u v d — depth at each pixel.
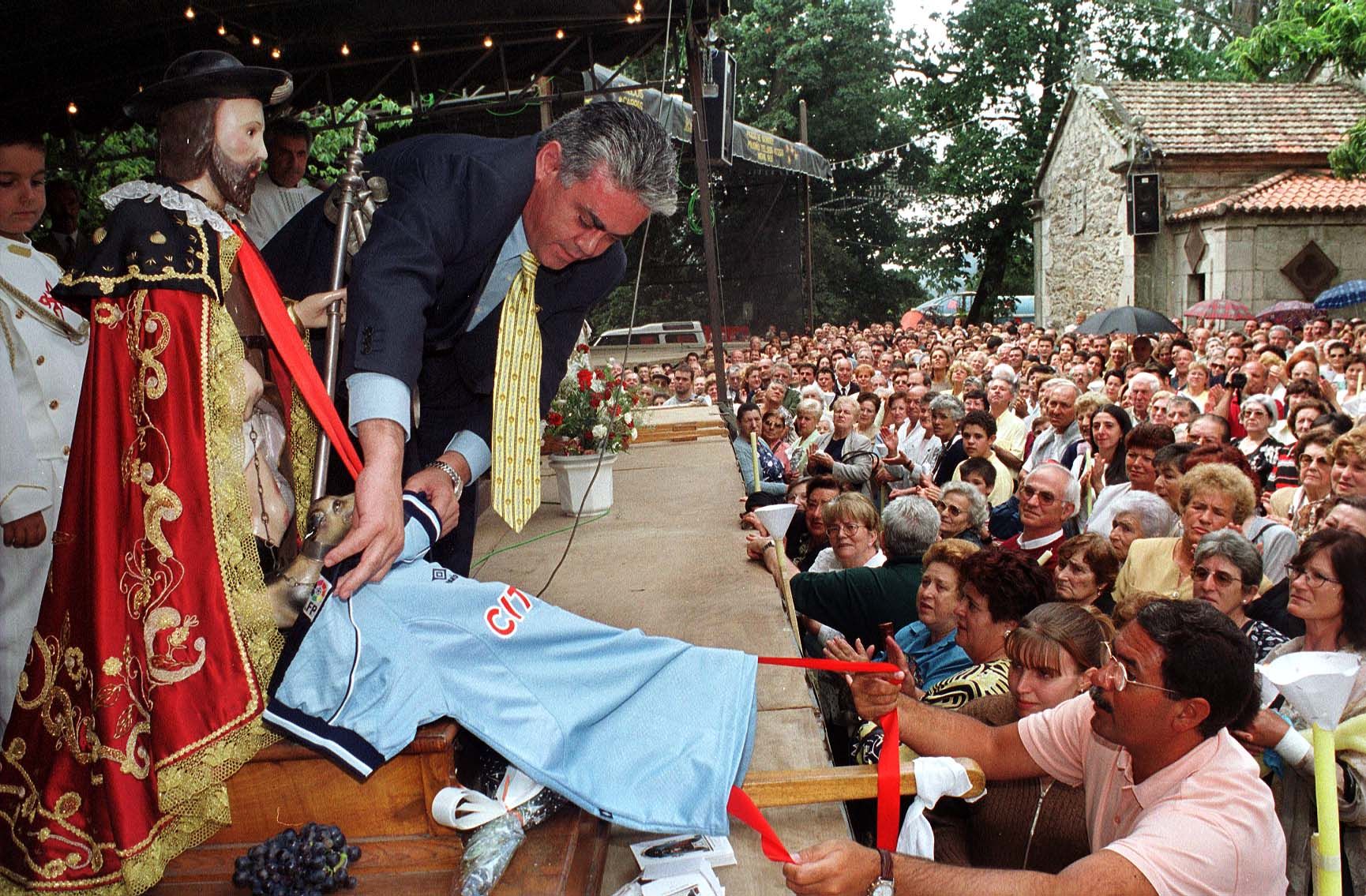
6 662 3.29
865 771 2.55
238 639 2.02
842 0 36.97
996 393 8.97
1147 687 2.34
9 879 2.02
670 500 6.48
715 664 2.40
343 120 9.05
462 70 8.59
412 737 2.06
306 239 2.78
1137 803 2.51
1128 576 4.90
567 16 7.54
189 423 2.02
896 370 13.62
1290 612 3.51
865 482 8.65
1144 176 24.95
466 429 2.78
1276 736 3.18
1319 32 16.12
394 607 2.17
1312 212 22.83
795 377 14.17
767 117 36.19
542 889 1.97
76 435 2.09
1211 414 6.77
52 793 1.99
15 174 3.27
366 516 2.13
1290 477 6.93
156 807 1.97
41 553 3.35
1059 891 2.20
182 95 2.16
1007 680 3.54
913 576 4.54
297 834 2.02
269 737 2.07
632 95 11.34
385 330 2.28
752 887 2.30
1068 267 30.22
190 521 2.01
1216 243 23.61
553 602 4.29
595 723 2.27
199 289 2.06
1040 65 38.41
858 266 38.06
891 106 37.44
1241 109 26.14
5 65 6.81
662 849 2.32
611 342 22.00
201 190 2.21
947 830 3.19
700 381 14.91
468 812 2.07
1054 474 5.62
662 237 25.78
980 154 37.94
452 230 2.48
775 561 4.64
